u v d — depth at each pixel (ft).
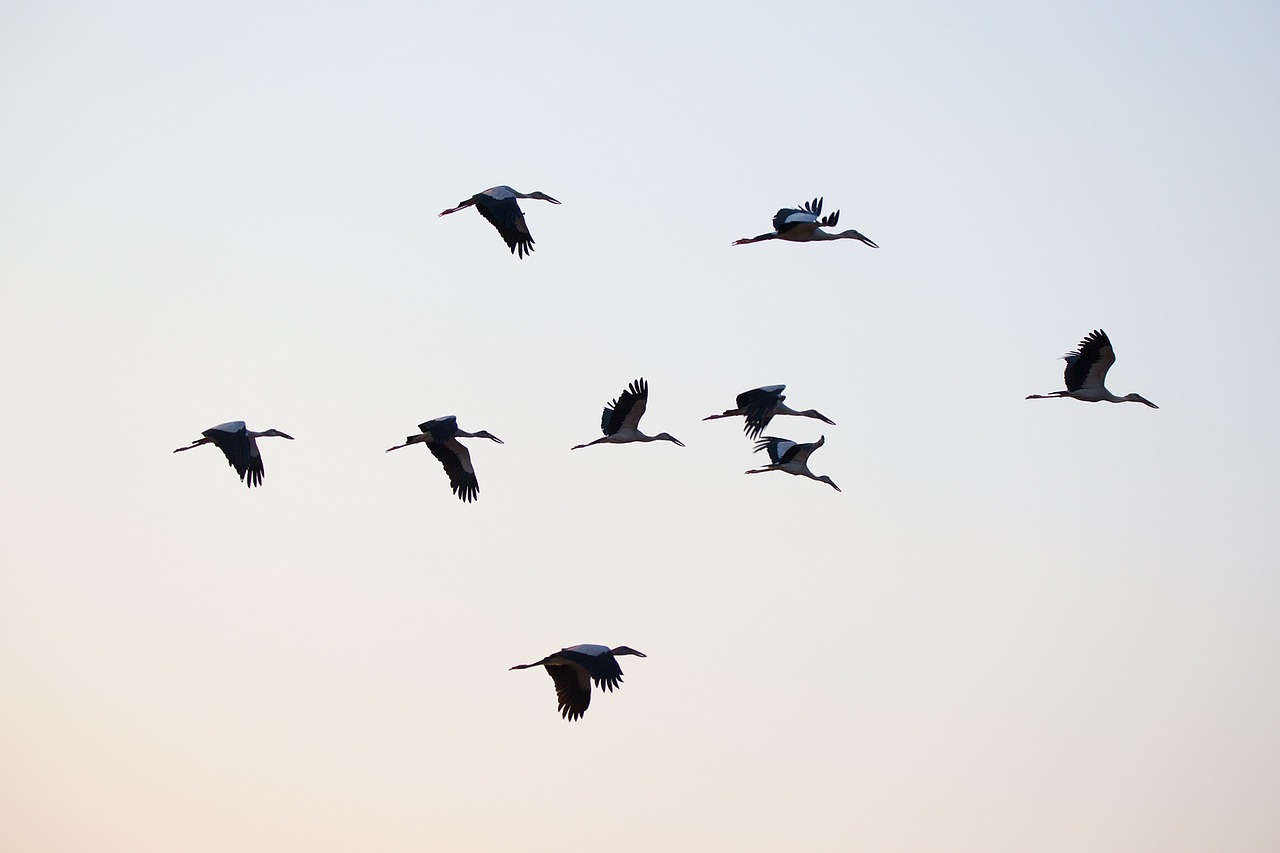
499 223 131.34
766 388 136.98
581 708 123.03
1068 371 157.48
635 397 148.05
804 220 140.97
